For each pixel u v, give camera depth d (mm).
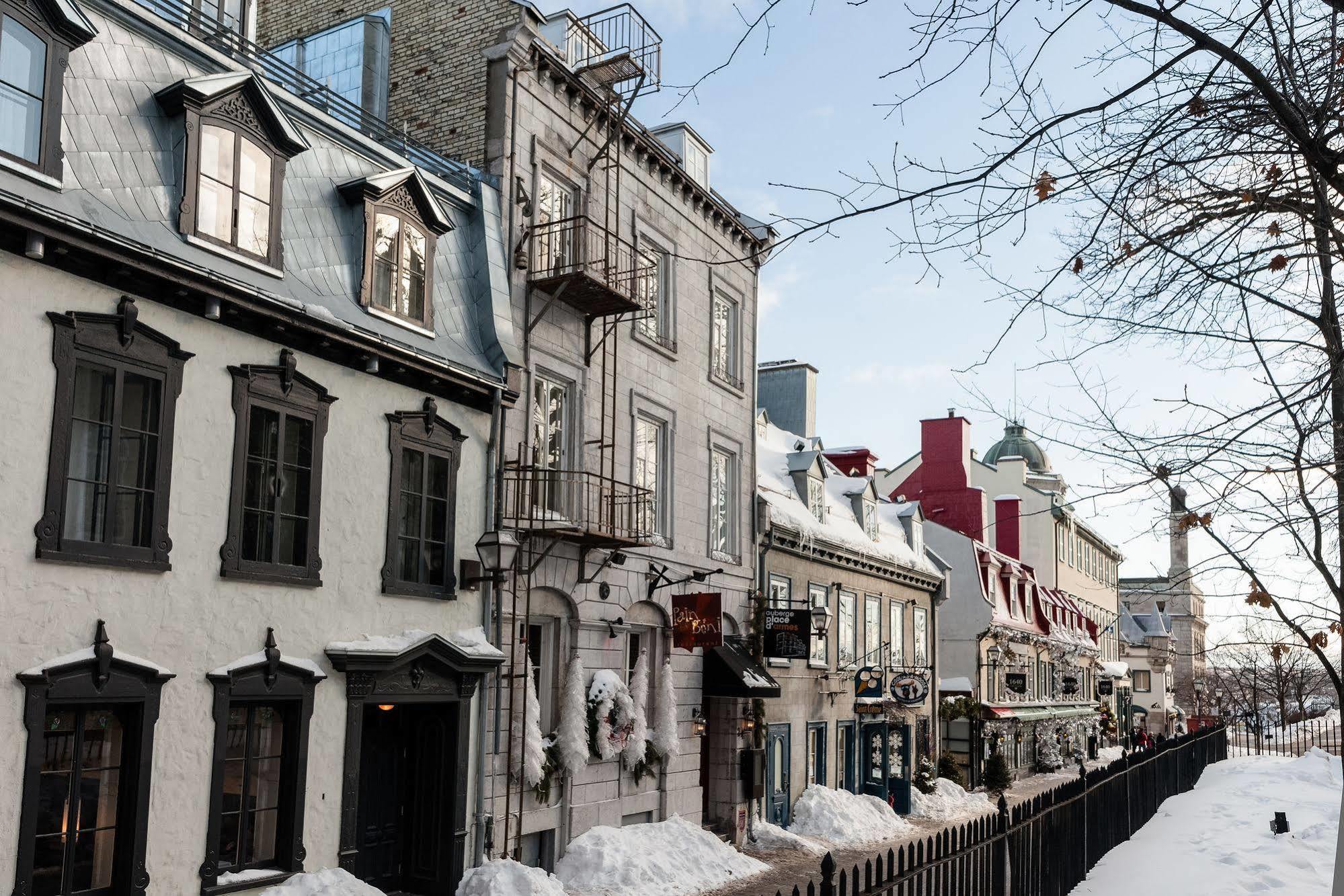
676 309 21750
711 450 22953
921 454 46719
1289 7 5012
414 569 14734
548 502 17594
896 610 33156
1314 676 50969
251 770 12219
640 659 19781
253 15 15672
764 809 23953
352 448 13766
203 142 12047
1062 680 49938
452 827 14805
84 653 10328
